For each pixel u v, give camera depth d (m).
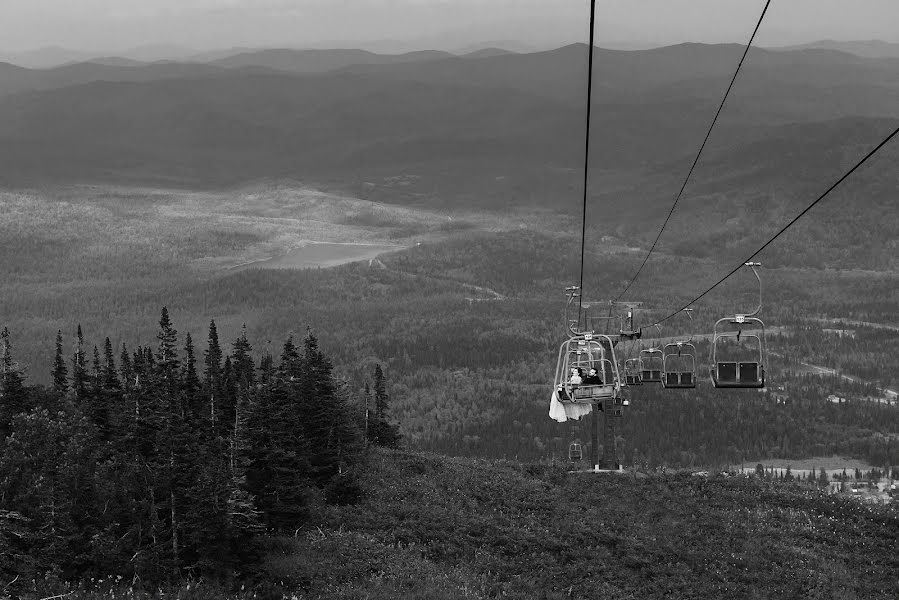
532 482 79.31
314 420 72.56
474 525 65.81
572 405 37.81
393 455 86.94
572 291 63.09
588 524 67.00
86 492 51.84
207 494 52.97
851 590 57.34
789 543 65.00
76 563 48.31
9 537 47.25
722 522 68.38
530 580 56.97
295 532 62.44
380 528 64.88
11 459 51.66
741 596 55.75
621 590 56.34
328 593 51.88
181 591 47.12
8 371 71.31
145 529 52.88
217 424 75.19
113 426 70.88
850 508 74.19
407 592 52.22
